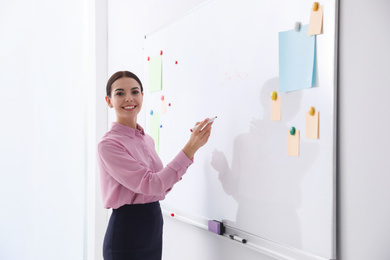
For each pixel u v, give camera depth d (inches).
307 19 37.3
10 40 120.1
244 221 46.0
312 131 36.8
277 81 40.9
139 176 45.6
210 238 53.1
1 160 124.0
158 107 65.9
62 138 103.7
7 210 122.0
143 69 71.6
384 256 31.0
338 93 34.9
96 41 90.4
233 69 47.4
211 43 51.4
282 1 40.2
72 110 100.0
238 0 46.4
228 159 48.7
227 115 48.6
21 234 115.6
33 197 111.6
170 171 45.8
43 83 109.2
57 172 105.2
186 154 46.6
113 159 46.6
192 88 55.7
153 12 68.3
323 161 35.6
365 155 32.4
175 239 62.5
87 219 95.3
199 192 54.9
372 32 31.8
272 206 41.8
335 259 34.6
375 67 31.6
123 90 50.8
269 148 42.1
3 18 123.5
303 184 37.8
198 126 46.5
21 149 116.0
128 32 79.2
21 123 115.6
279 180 40.8
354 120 33.4
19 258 116.0
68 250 101.5
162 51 64.4
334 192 34.7
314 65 36.8
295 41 38.6
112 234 48.4
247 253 46.0
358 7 33.0
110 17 89.7
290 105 39.4
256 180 44.0
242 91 46.0
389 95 30.5
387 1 30.6
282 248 40.4
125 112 51.2
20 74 115.6
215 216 51.5
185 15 57.2
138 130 53.7
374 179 31.7
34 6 110.6
